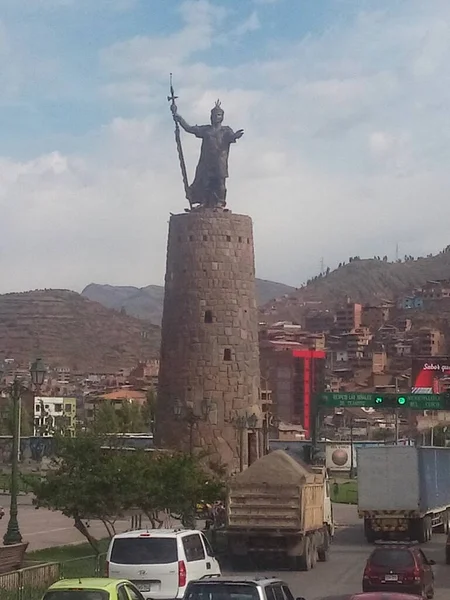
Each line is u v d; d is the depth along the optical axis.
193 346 72.19
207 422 71.25
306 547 43.50
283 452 45.81
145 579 28.75
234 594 21.00
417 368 145.00
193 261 72.81
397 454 56.84
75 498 41.81
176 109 74.94
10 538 37.03
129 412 135.38
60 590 20.95
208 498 46.53
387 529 56.88
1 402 140.88
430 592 34.62
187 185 74.81
